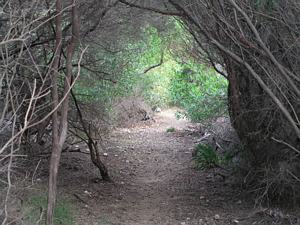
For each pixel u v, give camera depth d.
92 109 8.66
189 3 5.86
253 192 7.29
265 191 6.54
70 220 6.25
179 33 9.30
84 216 6.57
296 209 6.55
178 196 7.83
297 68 5.36
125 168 9.86
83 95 8.55
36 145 7.37
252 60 5.88
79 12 6.52
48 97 6.85
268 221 6.32
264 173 6.88
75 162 9.39
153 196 7.86
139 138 13.30
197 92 11.06
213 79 10.66
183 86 12.09
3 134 5.19
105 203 7.27
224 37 5.84
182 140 12.96
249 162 7.32
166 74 16.41
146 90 16.06
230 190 7.91
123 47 9.51
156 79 16.47
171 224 6.46
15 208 5.29
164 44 10.77
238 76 6.64
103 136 12.12
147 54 12.31
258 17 5.33
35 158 7.39
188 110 11.68
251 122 6.73
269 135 6.58
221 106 10.05
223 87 10.20
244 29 5.62
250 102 6.67
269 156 6.71
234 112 6.80
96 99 9.34
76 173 8.75
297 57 5.30
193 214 6.84
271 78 5.05
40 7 6.11
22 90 6.27
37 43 6.64
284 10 5.13
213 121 10.45
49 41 6.74
